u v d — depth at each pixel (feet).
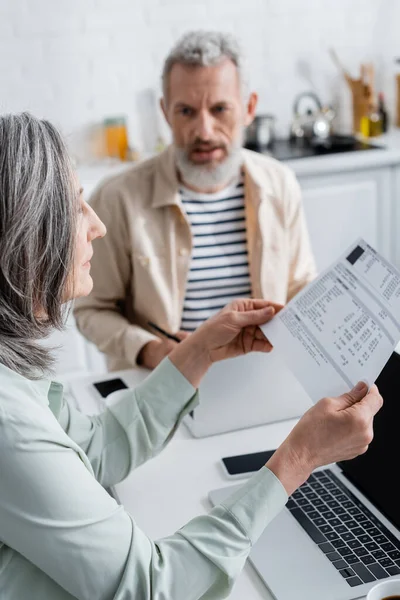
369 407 3.62
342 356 4.03
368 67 12.46
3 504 3.14
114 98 11.60
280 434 5.09
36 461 3.14
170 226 6.90
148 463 4.84
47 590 3.29
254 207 6.97
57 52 11.19
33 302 3.45
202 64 6.64
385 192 11.25
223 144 6.81
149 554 3.32
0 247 3.25
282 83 12.38
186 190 7.06
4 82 11.12
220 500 4.33
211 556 3.36
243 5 11.83
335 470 4.58
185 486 4.57
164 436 4.65
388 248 11.57
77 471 3.25
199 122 6.69
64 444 3.27
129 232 6.88
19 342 3.45
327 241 11.19
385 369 4.22
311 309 4.42
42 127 3.37
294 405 5.24
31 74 11.19
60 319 3.60
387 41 12.62
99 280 6.97
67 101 11.43
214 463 4.80
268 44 12.13
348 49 12.51
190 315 7.05
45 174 3.28
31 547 3.17
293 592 3.58
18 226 3.21
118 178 7.06
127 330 6.53
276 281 7.09
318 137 11.66
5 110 3.64
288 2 12.01
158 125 11.87
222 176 6.88
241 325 4.67
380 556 3.78
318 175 10.87
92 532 3.20
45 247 3.34
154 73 11.68
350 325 4.13
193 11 11.61
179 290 6.96
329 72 12.51
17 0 10.83
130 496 4.50
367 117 12.14
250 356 5.06
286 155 11.01
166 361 4.76
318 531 4.01
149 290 6.86
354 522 4.07
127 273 7.06
